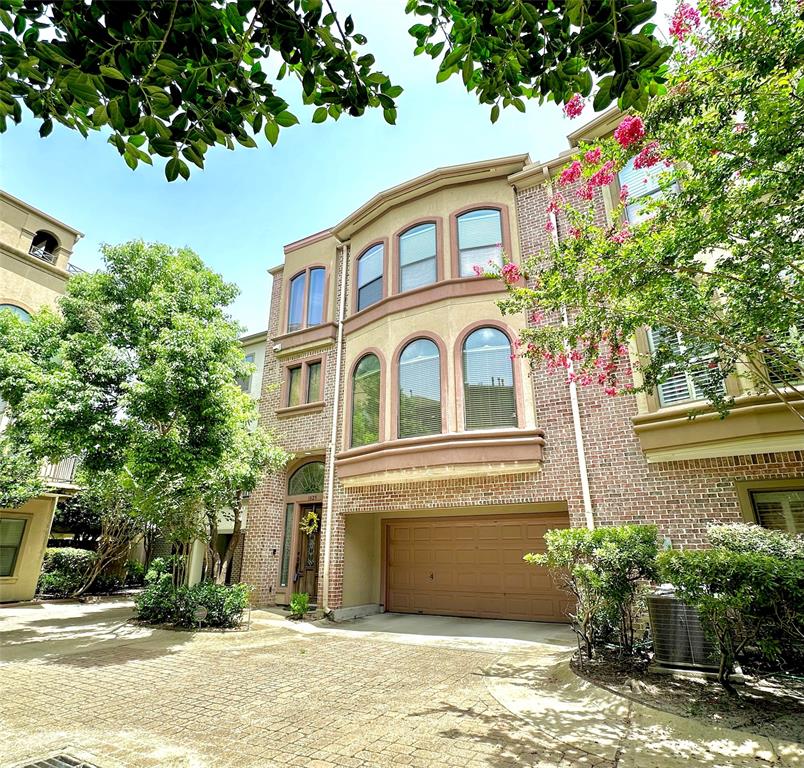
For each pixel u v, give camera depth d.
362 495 10.63
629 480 7.81
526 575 10.38
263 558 12.23
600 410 8.33
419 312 10.43
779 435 6.57
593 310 5.74
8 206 15.51
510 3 2.18
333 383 12.38
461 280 10.07
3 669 6.49
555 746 3.85
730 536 5.62
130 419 8.80
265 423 13.48
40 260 15.92
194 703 5.05
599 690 4.83
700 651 5.14
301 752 3.83
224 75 2.30
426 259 10.96
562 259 5.90
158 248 11.55
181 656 7.27
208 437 8.73
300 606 10.63
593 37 2.12
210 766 3.61
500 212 10.42
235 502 10.75
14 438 11.27
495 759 3.65
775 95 3.94
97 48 2.02
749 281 4.68
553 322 9.07
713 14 4.32
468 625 9.79
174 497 8.90
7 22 2.05
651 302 5.30
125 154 2.54
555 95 2.47
